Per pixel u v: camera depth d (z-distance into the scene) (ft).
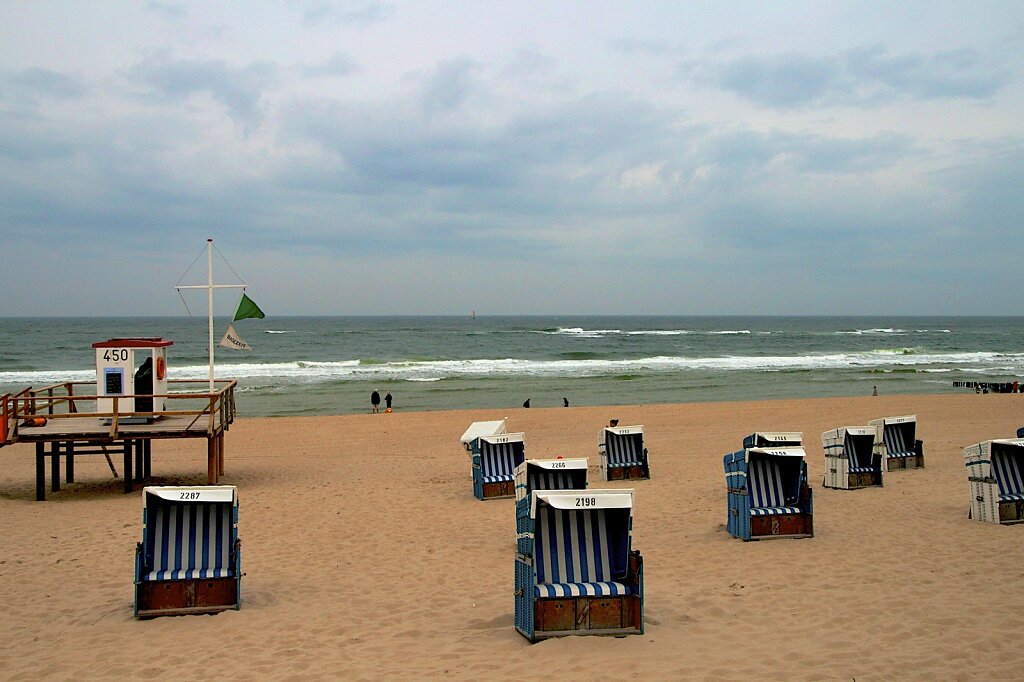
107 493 51.96
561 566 21.99
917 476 49.93
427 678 18.99
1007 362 223.51
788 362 222.28
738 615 23.45
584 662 19.42
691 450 70.64
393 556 32.89
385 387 152.46
